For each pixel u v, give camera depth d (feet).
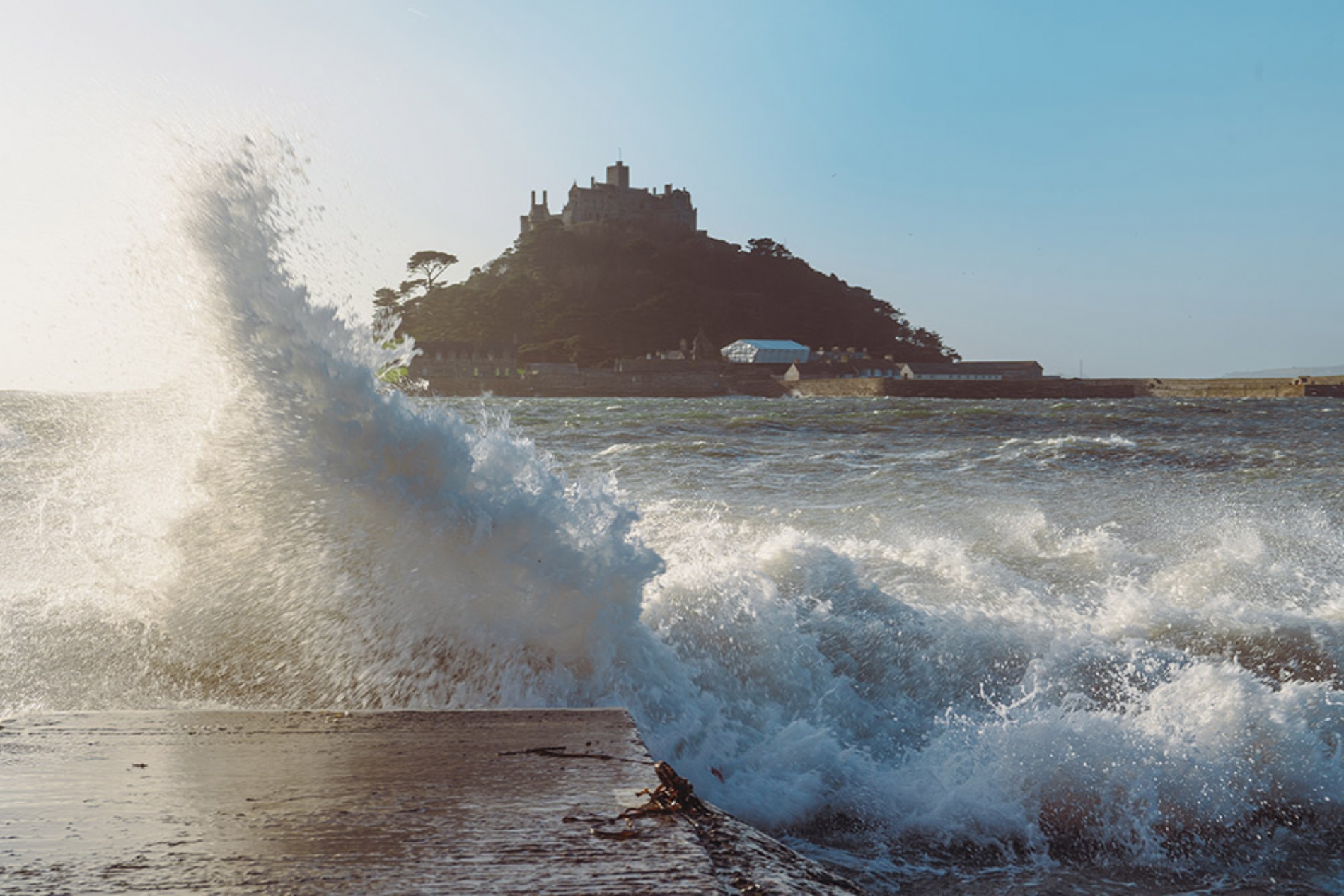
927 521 32.89
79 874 4.88
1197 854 11.07
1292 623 17.46
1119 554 25.54
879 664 15.40
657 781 6.85
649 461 57.67
